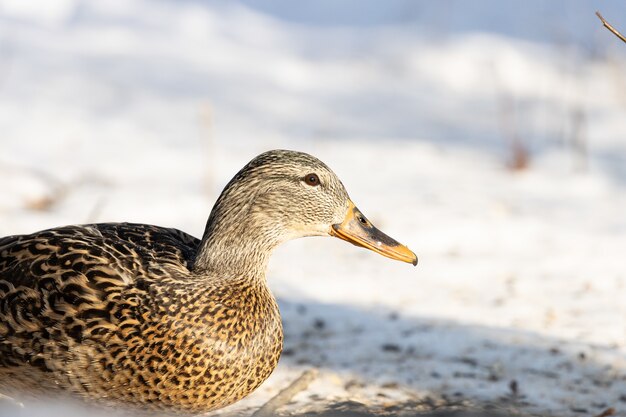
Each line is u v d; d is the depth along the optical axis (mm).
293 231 7637
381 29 24875
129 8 24156
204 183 14273
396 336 9844
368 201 13844
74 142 15570
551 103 20125
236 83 19938
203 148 15922
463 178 15352
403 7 25766
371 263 11867
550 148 17109
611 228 13172
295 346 9586
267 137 16938
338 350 9516
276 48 23031
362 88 20797
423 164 16078
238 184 7461
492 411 8289
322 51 23156
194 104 18297
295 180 7531
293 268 11594
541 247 12414
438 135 18078
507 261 11938
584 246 12414
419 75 21906
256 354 7223
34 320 6922
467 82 21734
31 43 20531
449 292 11008
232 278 7289
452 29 24656
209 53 21797
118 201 13250
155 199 13367
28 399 7273
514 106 19922
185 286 7082
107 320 6871
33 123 16062
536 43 23797
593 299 10789
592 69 22125
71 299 6910
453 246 12500
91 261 7031
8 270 7113
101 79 18922
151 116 17297
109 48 21078
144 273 7082
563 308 10570
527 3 24969
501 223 13062
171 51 21453
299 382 8406
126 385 6957
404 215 13258
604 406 8492
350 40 24078
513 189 14867
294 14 26453
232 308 7145
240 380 7188
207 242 7398
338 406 8266
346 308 10508
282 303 10539
